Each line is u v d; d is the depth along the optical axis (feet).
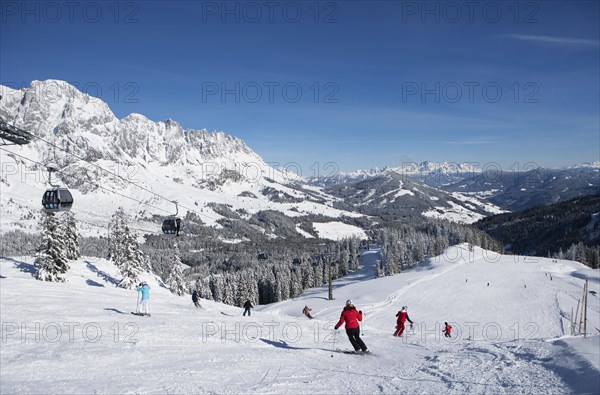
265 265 530.27
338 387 28.25
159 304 101.55
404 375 31.86
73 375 29.55
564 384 25.34
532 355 34.47
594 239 634.84
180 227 116.78
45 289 107.86
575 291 270.67
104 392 25.27
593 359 28.48
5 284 111.24
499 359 34.99
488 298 245.86
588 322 187.62
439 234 515.50
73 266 204.23
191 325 60.03
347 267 553.23
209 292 416.67
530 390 24.82
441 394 25.58
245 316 82.07
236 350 43.09
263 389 27.35
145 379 29.12
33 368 30.55
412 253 474.90
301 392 26.81
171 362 35.70
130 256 180.65
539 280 304.50
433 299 246.47
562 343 36.45
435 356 40.09
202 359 37.45
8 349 36.17
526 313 205.57
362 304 226.17
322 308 231.30
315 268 491.72
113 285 188.14
